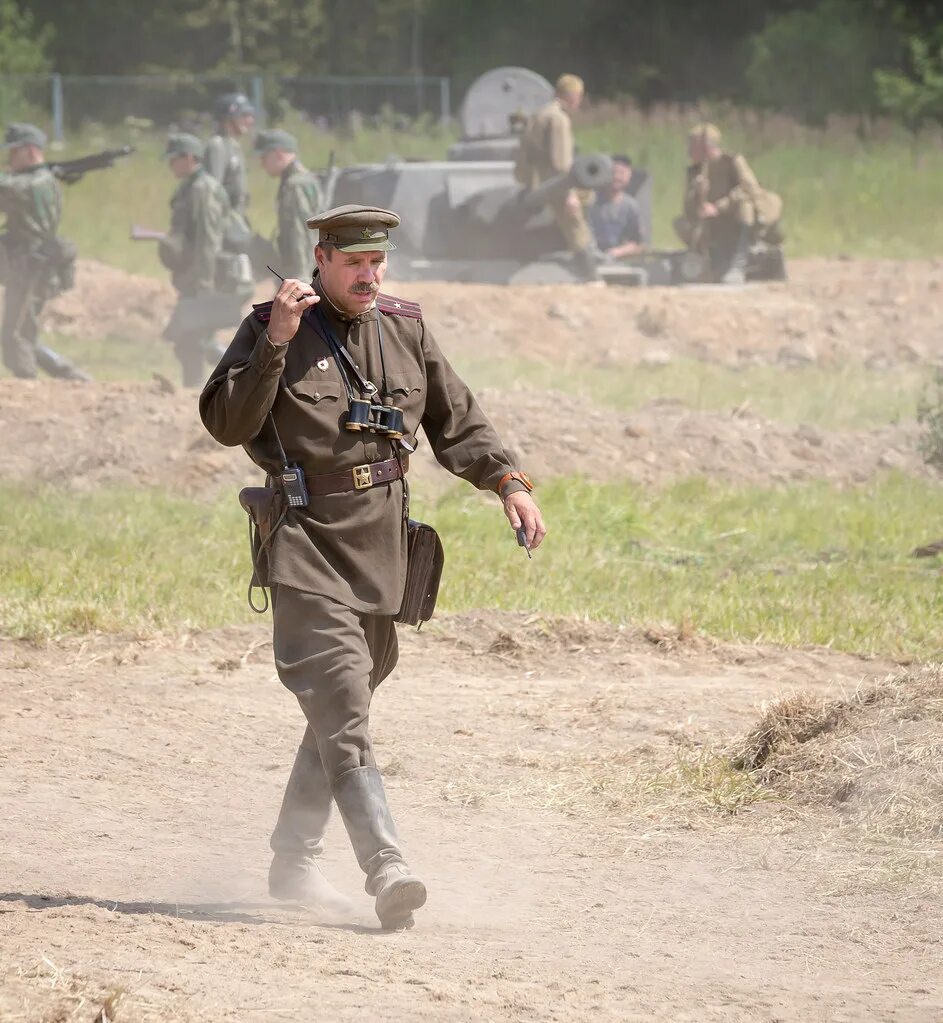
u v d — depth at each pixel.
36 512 41.31
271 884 16.73
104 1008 11.85
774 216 84.69
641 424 52.66
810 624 31.98
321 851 16.84
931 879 17.25
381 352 16.14
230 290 57.44
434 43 177.62
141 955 13.64
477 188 78.75
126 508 42.09
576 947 15.07
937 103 146.75
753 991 13.70
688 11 176.38
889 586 36.19
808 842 18.91
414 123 145.00
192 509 42.56
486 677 28.17
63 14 166.62
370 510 15.83
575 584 35.31
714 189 84.62
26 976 12.77
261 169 120.62
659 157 127.94
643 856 18.59
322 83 145.50
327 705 15.41
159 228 104.81
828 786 20.47
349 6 173.00
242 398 15.21
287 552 15.58
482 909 16.52
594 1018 12.64
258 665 28.47
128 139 129.00
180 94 137.25
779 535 42.50
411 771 22.22
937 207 117.00
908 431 55.16
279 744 23.80
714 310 75.12
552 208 77.62
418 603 16.28
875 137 138.75
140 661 28.20
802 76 157.38
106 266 87.81
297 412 15.71
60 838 18.86
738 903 16.77
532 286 76.88
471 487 46.25
